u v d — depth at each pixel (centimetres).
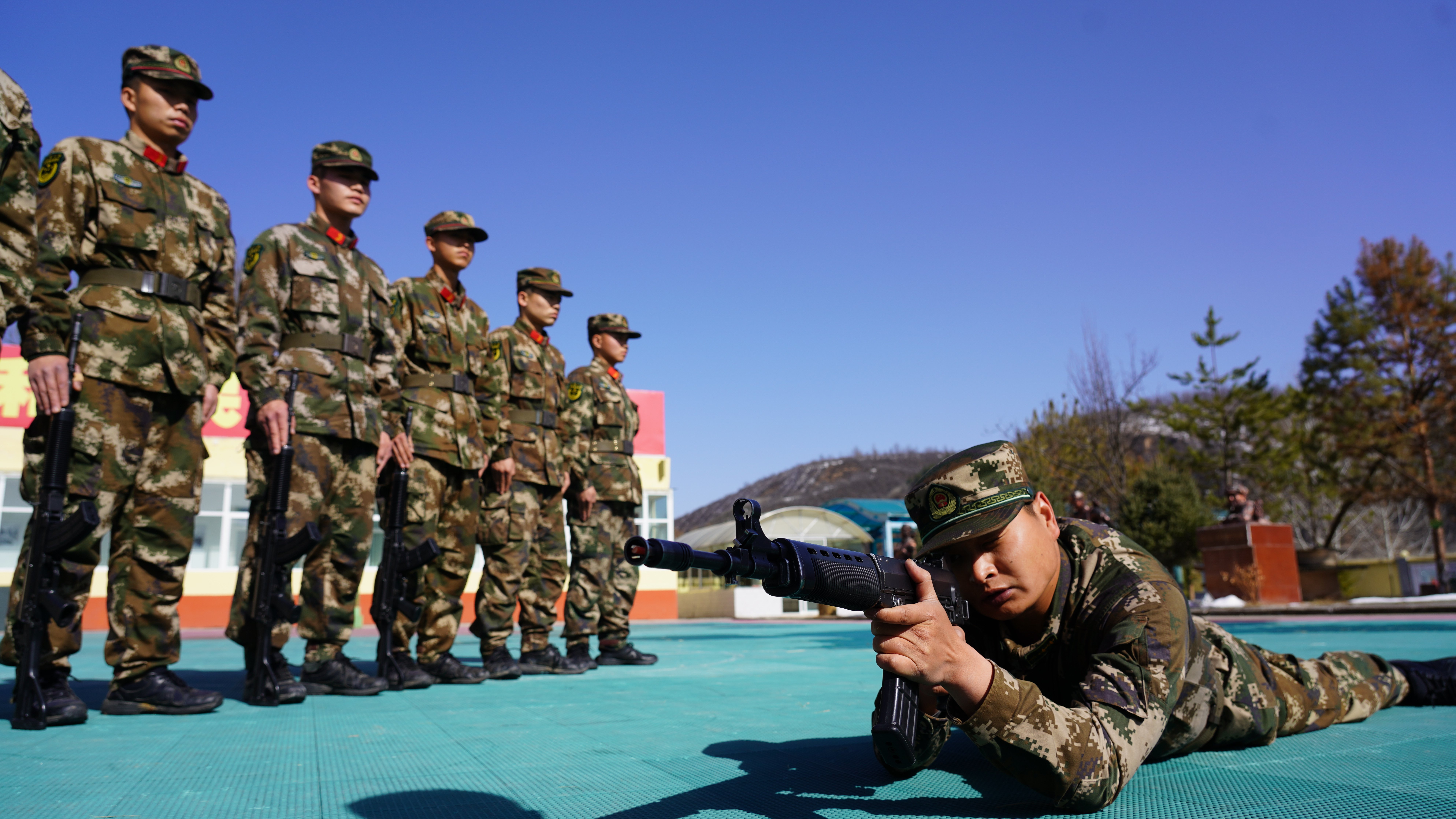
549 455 694
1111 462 3153
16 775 282
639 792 254
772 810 231
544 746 334
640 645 1043
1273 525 1961
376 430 529
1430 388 3428
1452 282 3381
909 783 264
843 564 183
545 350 725
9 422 1817
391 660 559
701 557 169
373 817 227
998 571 230
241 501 1925
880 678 597
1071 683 244
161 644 433
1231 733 287
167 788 264
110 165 417
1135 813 217
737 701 474
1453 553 5178
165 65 438
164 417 435
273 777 279
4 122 360
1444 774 262
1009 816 221
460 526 621
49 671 401
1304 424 3609
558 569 711
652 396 2289
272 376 481
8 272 365
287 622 488
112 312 408
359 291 533
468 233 632
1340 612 1662
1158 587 229
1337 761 282
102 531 405
